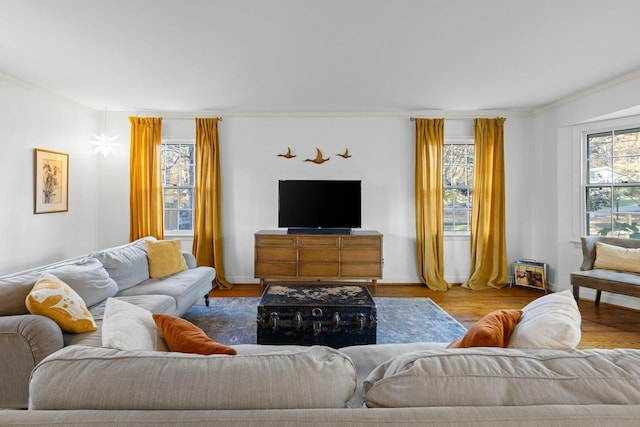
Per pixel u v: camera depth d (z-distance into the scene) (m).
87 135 4.47
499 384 0.75
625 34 2.48
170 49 2.74
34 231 3.68
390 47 2.71
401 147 4.73
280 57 2.89
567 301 1.28
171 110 4.61
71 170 4.20
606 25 2.36
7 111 3.35
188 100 4.14
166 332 1.28
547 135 4.43
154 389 0.74
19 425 0.66
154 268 3.28
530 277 4.39
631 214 3.79
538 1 2.08
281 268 4.33
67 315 1.84
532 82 3.51
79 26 2.38
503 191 4.57
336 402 0.77
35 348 1.62
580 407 0.70
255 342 2.80
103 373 0.76
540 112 4.52
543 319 1.11
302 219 4.55
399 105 4.36
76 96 4.00
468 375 0.77
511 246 4.73
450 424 0.67
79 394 0.73
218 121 4.70
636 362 0.80
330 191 4.55
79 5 2.12
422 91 3.79
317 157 4.73
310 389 0.77
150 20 2.30
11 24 2.35
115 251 3.00
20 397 1.62
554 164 4.33
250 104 4.32
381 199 4.75
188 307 3.01
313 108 4.51
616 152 3.88
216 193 4.63
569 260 4.22
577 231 4.16
